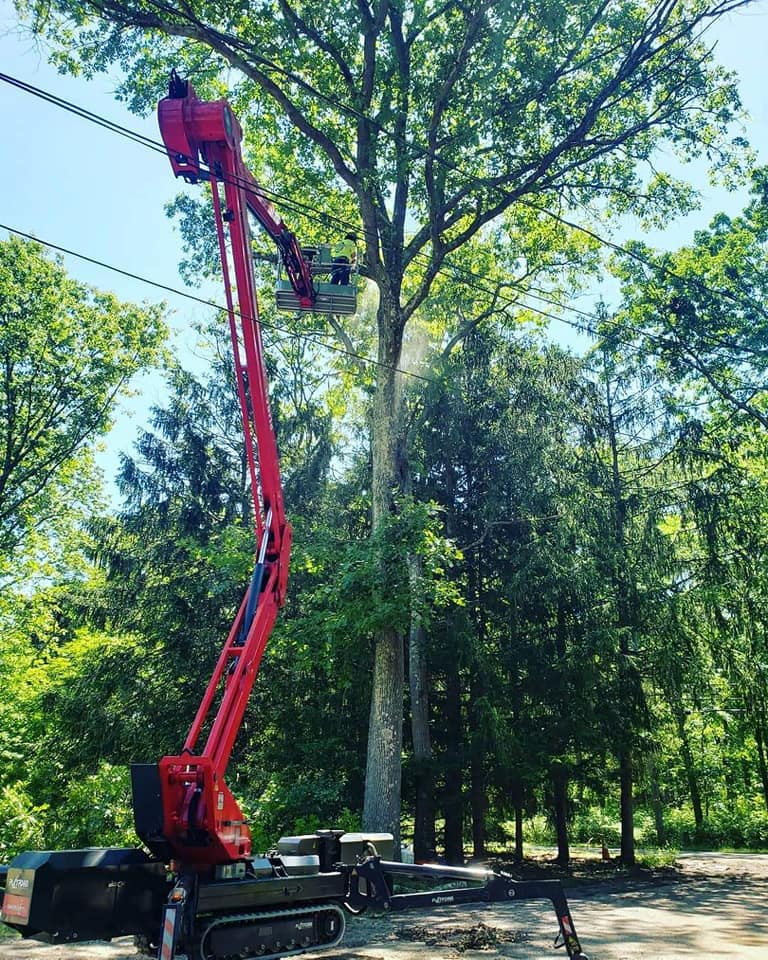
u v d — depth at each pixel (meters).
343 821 16.94
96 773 19.09
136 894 6.88
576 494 23.14
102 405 31.58
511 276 24.31
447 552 16.62
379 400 18.80
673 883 19.28
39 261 29.48
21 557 33.19
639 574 23.11
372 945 9.53
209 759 7.16
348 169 18.66
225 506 23.78
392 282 19.22
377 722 16.78
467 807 22.30
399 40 19.09
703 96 18.89
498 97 17.83
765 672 23.77
